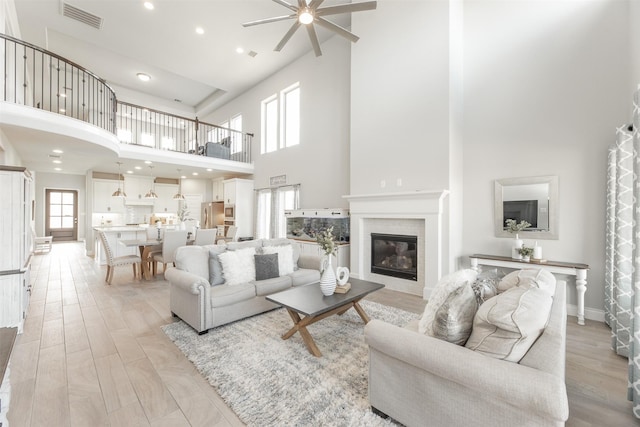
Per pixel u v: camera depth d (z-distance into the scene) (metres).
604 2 3.25
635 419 1.74
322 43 6.30
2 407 1.30
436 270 4.00
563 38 3.49
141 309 3.60
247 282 3.41
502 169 3.92
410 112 4.34
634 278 1.84
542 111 3.63
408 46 4.37
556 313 1.61
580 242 3.38
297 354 2.46
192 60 6.94
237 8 5.18
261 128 8.04
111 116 6.73
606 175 3.21
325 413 1.75
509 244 3.87
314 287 3.08
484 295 1.98
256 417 1.73
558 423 1.11
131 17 5.39
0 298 2.81
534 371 1.18
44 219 10.62
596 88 3.29
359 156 5.00
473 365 1.26
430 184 4.11
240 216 8.10
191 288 2.79
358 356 2.44
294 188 6.93
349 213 5.34
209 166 7.59
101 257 6.49
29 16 5.31
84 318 3.29
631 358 1.82
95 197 8.67
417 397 1.52
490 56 4.03
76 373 2.19
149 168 7.80
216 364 2.30
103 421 1.70
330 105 6.16
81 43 6.49
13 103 3.70
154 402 1.87
